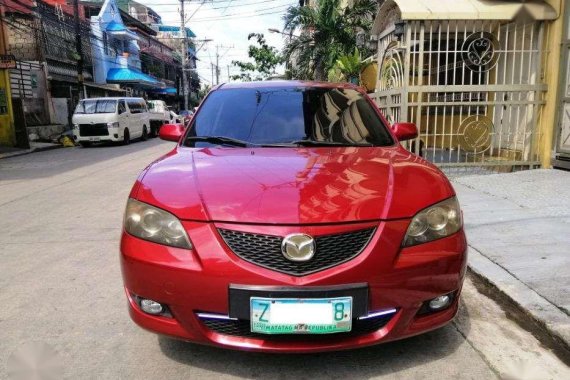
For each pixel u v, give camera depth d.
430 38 7.52
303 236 2.27
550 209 5.52
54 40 23.77
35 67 21.41
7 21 17.89
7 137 16.80
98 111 17.94
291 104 3.83
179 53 49.56
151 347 2.83
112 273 4.09
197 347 2.81
